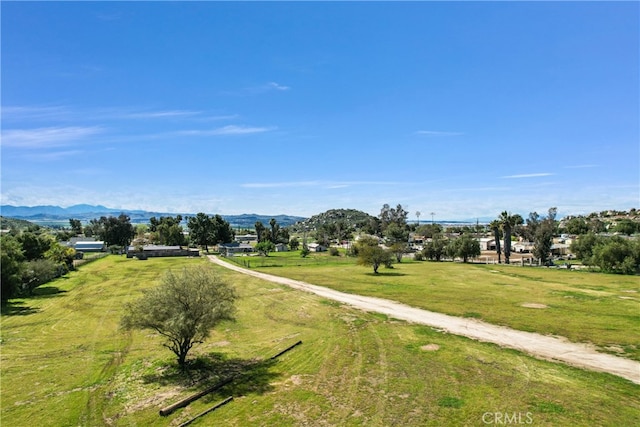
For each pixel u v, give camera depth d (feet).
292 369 74.79
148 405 60.85
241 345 92.43
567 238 423.23
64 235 566.77
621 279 179.83
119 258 371.97
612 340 85.71
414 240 572.92
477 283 180.55
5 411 59.82
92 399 63.57
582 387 61.72
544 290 154.30
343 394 62.08
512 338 89.66
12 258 158.40
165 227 541.75
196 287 77.00
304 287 177.68
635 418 51.55
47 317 128.98
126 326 74.79
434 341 88.33
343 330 101.14
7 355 88.12
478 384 63.67
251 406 59.16
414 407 56.44
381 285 177.88
